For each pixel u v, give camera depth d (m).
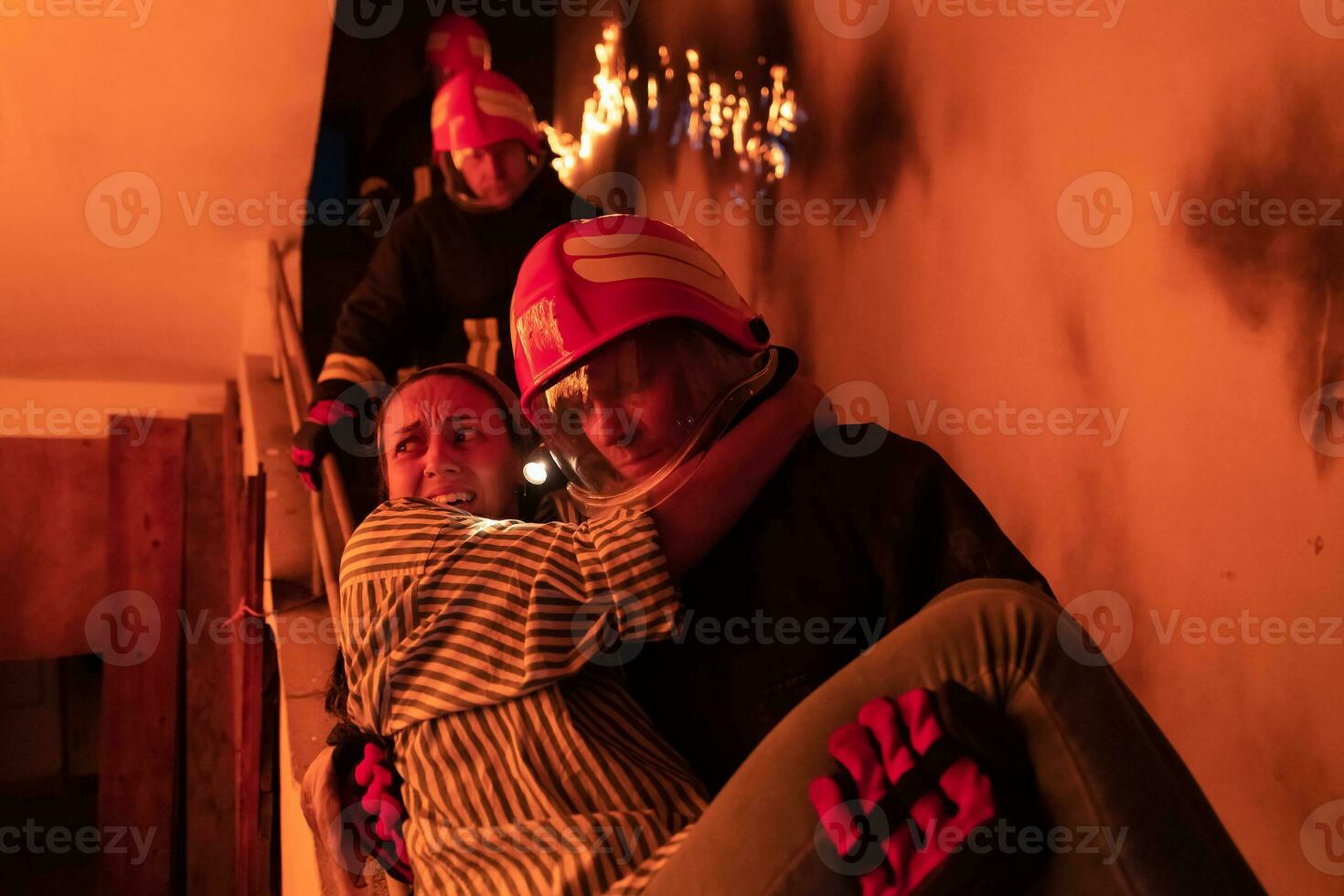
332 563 2.33
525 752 0.90
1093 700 0.77
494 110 2.37
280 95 3.29
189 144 3.45
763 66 3.29
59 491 4.99
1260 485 1.52
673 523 0.95
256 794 2.66
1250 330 1.54
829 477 0.99
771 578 0.97
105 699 4.85
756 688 0.94
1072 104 1.91
